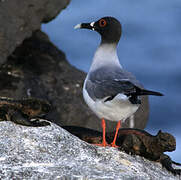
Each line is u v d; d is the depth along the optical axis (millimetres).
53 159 10016
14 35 23297
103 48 12562
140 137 11789
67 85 25078
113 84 11008
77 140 11266
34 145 10445
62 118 23703
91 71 12273
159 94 10180
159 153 11734
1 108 11828
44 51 26891
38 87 24031
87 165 9875
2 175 9031
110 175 9445
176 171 11812
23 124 11391
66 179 9047
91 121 24406
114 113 11180
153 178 10281
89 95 11641
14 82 23500
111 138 13297
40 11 24703
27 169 9359
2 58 22906
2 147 10180
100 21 12797
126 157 11164
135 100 10539
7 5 23156
